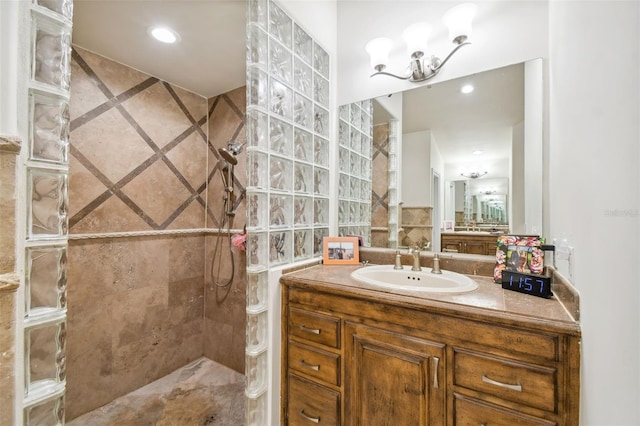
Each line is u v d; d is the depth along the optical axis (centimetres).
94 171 169
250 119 126
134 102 188
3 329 58
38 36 65
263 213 130
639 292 44
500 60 135
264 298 131
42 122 66
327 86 177
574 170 80
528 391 79
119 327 179
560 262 99
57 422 68
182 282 216
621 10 51
